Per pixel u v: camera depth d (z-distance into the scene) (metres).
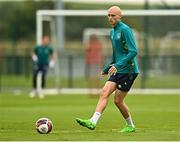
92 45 82.12
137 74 35.75
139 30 109.25
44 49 73.12
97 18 130.88
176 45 95.19
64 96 76.75
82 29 136.50
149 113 51.78
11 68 97.94
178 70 85.50
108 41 107.56
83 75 86.38
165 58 85.31
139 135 34.00
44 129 34.91
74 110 55.12
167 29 91.25
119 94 35.81
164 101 67.38
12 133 35.72
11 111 54.03
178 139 32.19
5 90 90.44
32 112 52.94
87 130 37.94
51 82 89.38
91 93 77.81
